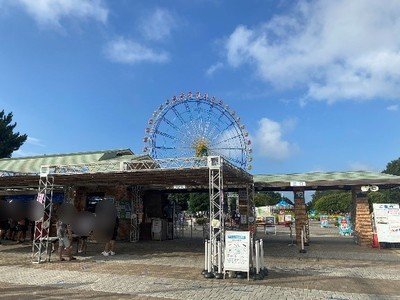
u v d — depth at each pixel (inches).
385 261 542.3
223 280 390.6
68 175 562.6
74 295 327.3
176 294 329.7
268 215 1958.7
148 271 448.1
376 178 750.5
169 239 976.9
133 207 907.4
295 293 332.8
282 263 516.7
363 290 346.6
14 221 842.8
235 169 562.6
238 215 850.1
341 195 2770.7
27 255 598.5
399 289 351.6
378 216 745.0
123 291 342.3
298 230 805.9
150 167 540.4
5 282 385.7
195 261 534.9
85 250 627.2
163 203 1018.7
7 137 1371.8
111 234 613.0
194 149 1021.8
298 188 824.3
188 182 684.7
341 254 624.4
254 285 366.9
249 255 399.9
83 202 874.8
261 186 799.7
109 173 532.1
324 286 363.6
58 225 556.1
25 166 944.9
